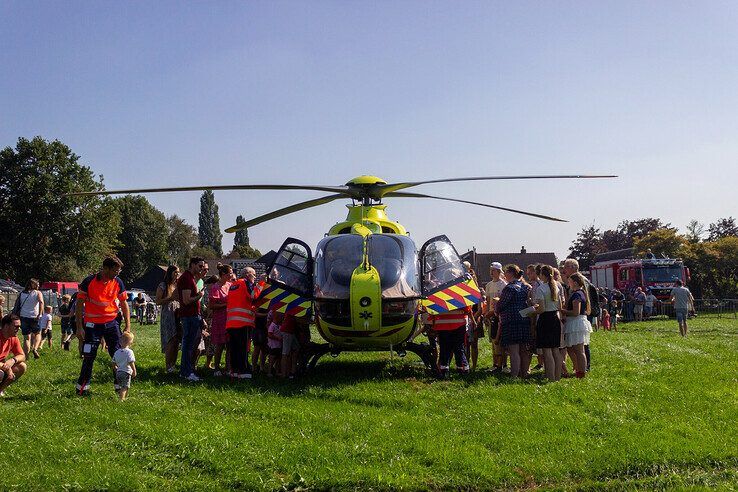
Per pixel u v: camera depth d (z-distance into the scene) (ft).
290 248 39.27
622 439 24.26
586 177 42.22
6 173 194.59
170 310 39.40
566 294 41.75
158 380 36.45
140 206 318.04
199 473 20.58
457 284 39.09
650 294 126.31
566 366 41.81
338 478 20.02
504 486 20.40
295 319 37.96
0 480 19.27
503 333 37.19
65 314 58.80
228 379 37.45
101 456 21.71
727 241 172.45
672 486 20.07
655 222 255.09
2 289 147.64
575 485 20.48
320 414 27.84
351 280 35.53
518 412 28.22
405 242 38.93
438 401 30.66
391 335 36.32
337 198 44.04
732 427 26.27
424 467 21.31
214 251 426.92
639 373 38.17
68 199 196.54
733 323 99.45
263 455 21.85
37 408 28.91
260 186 40.19
